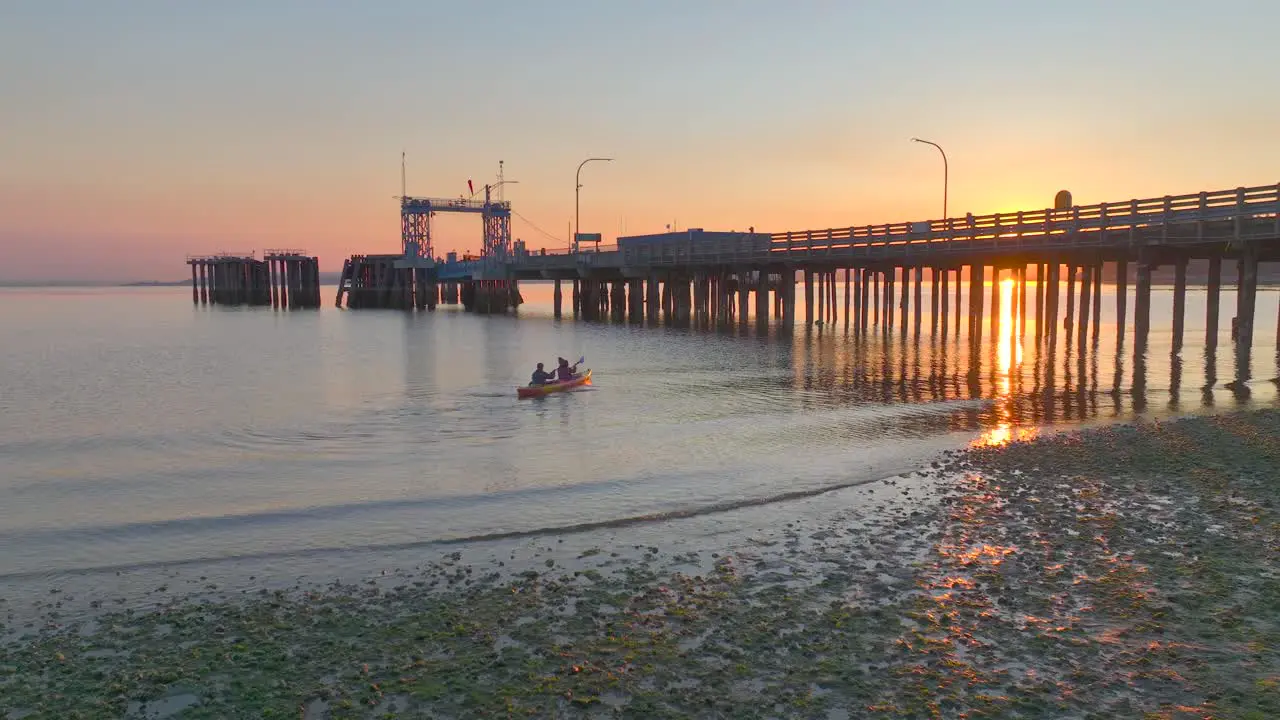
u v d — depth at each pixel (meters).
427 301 113.38
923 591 11.13
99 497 17.39
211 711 8.34
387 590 11.70
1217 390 28.84
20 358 48.25
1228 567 11.69
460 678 8.91
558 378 32.75
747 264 59.34
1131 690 8.34
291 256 123.00
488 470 19.28
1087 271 45.41
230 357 47.84
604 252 72.56
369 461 20.47
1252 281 32.12
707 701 8.29
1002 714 7.95
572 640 9.80
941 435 22.22
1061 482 16.67
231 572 12.62
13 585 12.16
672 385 32.72
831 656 9.23
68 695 8.72
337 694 8.62
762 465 19.20
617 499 16.50
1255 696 8.17
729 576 11.91
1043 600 10.69
